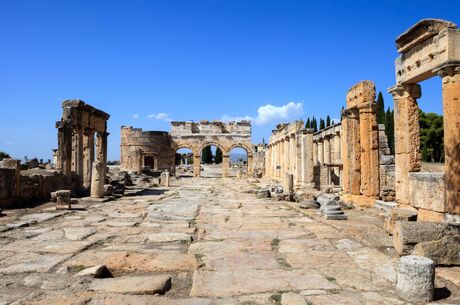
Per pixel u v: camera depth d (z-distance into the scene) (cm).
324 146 4169
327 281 730
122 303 612
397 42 1395
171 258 898
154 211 1791
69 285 702
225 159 6594
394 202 1691
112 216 1619
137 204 2119
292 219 1538
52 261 867
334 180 3756
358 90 1877
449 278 734
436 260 807
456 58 1114
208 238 1150
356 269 809
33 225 1373
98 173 2352
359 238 1096
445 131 1137
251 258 908
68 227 1334
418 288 625
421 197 1280
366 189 1825
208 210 1856
